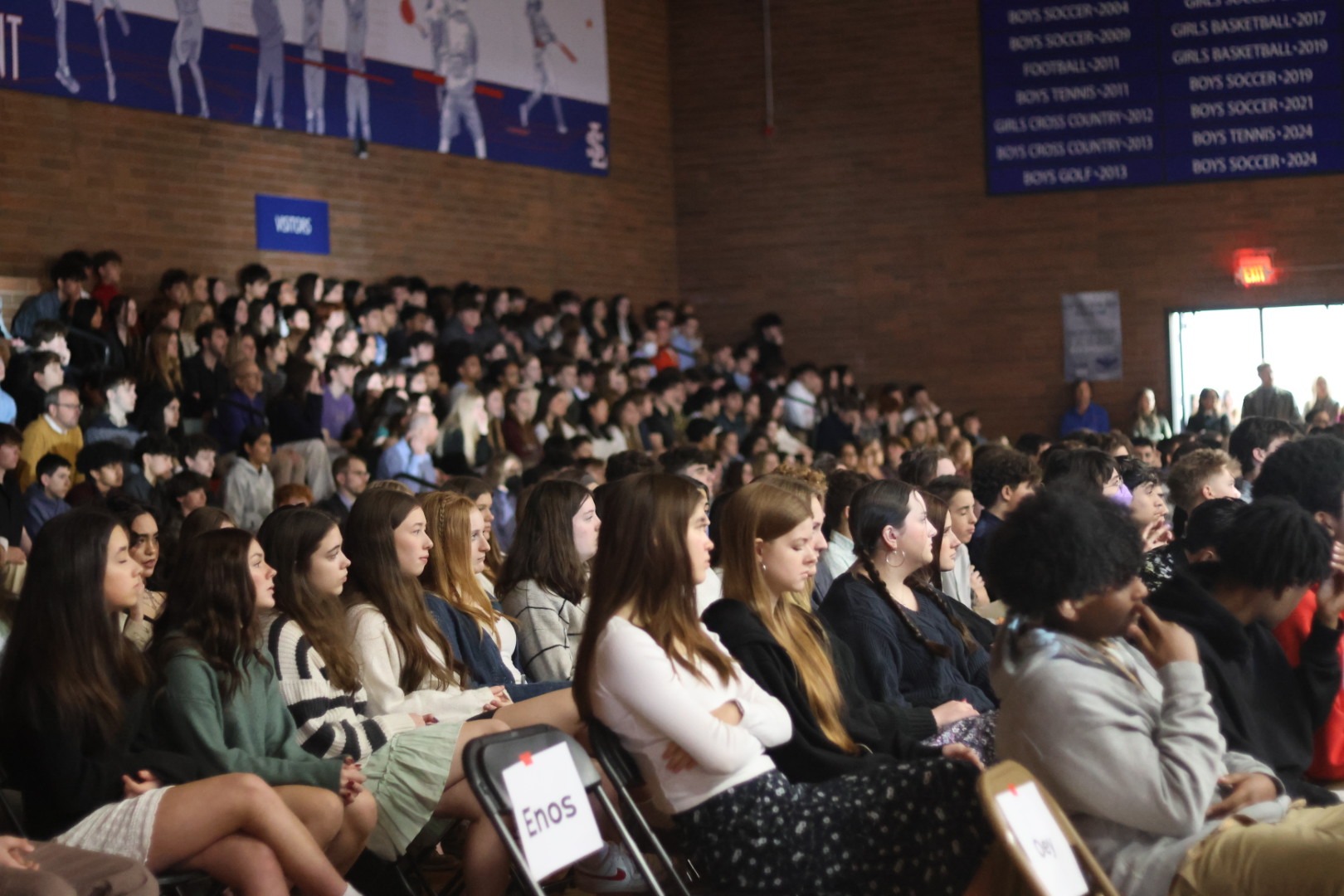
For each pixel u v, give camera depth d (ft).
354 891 10.09
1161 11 46.52
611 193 48.03
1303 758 11.41
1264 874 8.54
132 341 30.45
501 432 33.99
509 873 12.21
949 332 48.70
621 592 10.28
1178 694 8.90
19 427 26.02
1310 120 45.65
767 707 10.77
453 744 11.73
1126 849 8.91
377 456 29.01
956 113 48.37
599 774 9.95
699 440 37.06
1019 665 9.10
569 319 41.01
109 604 10.68
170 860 9.86
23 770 10.43
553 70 45.80
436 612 14.21
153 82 34.47
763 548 12.09
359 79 39.65
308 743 11.99
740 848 9.98
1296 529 10.87
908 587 15.02
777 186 49.88
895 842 9.79
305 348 32.19
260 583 11.70
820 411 46.09
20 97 31.81
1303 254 45.78
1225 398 44.16
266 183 37.19
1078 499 9.17
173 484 22.16
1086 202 47.44
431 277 41.75
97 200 33.30
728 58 50.08
